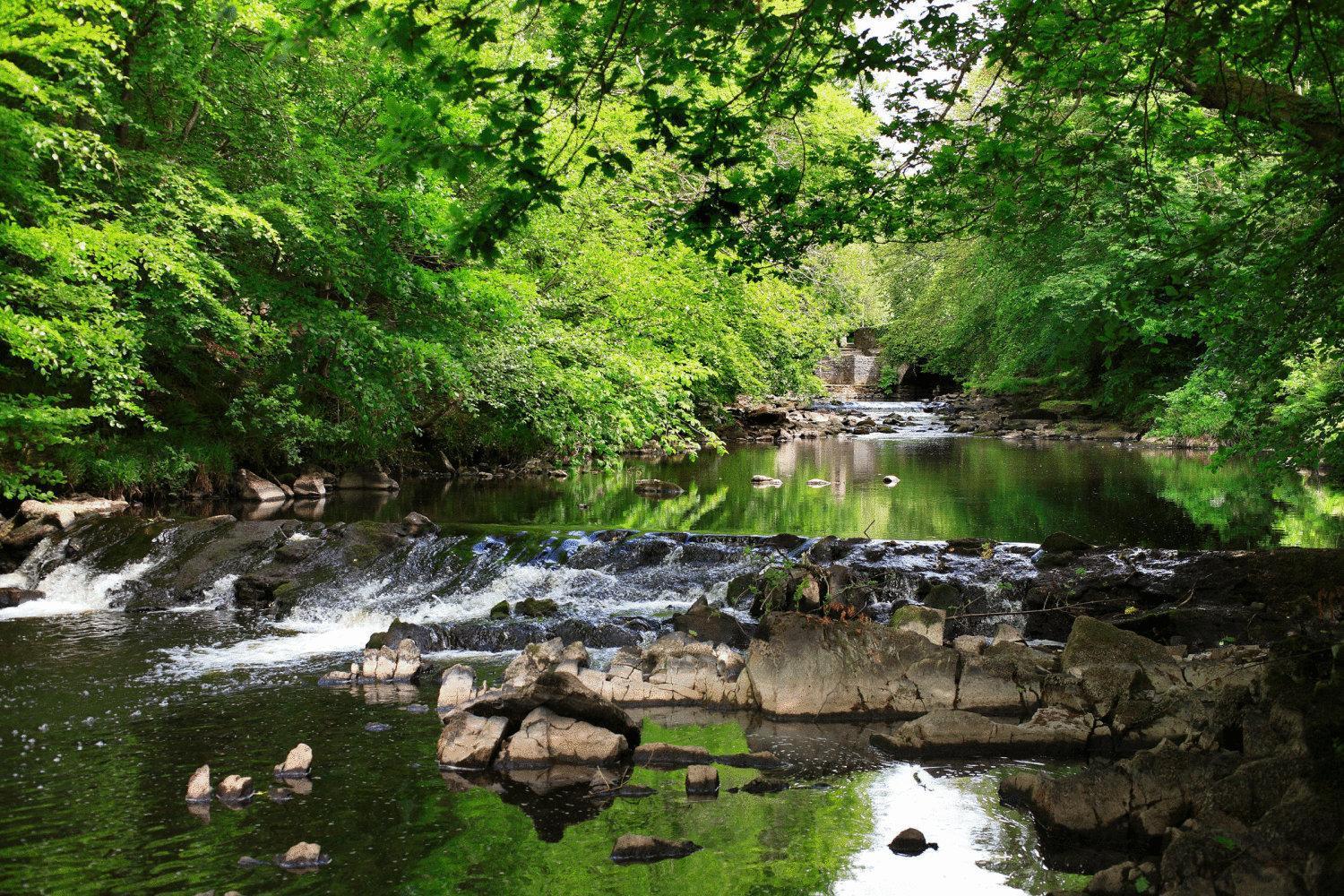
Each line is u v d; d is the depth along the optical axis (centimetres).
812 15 526
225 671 792
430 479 1994
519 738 597
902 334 4300
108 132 1400
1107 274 2391
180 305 1391
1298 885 362
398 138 507
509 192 519
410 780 561
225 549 1145
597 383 1653
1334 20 555
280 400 1659
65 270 1119
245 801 529
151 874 443
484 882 441
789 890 435
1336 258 626
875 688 692
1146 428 2873
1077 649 708
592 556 1127
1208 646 812
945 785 557
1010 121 672
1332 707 461
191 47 1387
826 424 3441
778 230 775
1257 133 705
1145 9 581
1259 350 837
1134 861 456
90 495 1462
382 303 1748
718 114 591
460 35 479
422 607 1018
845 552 1062
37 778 559
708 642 841
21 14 999
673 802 534
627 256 1889
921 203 768
